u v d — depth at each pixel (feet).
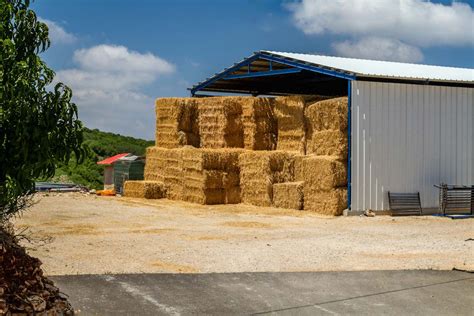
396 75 61.87
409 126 61.57
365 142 59.26
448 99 64.03
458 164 64.44
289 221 54.39
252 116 70.54
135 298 25.23
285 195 63.72
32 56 19.34
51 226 46.98
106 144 138.51
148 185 72.38
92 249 37.04
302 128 66.28
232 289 27.48
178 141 73.56
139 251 36.94
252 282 28.84
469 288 28.84
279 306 25.30
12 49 18.53
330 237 44.60
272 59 72.23
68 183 89.71
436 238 44.65
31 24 19.74
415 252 38.34
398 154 60.90
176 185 71.92
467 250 39.27
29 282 20.79
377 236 45.47
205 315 23.63
